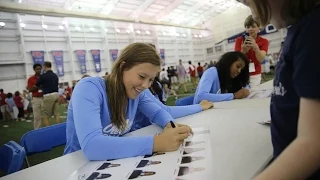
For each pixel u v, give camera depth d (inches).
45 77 151.6
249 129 32.1
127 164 25.2
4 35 371.6
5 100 286.5
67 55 449.7
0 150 35.5
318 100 12.2
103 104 35.9
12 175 25.6
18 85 388.2
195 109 50.4
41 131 43.8
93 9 463.8
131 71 34.1
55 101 156.7
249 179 18.5
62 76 438.6
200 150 26.5
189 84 486.6
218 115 45.0
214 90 74.9
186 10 632.4
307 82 12.6
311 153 12.2
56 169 26.3
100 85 36.4
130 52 34.4
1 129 208.7
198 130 34.7
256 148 24.7
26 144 41.7
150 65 33.3
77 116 30.8
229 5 661.3
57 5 413.1
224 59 74.5
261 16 15.9
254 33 90.2
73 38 457.1
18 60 384.8
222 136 30.4
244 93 65.7
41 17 410.0
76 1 424.5
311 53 12.7
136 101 41.6
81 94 32.8
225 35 716.7
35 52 403.5
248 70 75.5
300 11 14.3
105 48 503.8
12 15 377.1
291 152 12.8
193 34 730.8
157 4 546.3
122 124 37.1
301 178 12.6
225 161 22.4
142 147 27.3
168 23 595.5
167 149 27.3
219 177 19.4
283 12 15.0
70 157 30.1
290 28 15.3
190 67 479.2
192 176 20.3
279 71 16.7
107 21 501.0
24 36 392.5
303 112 12.9
